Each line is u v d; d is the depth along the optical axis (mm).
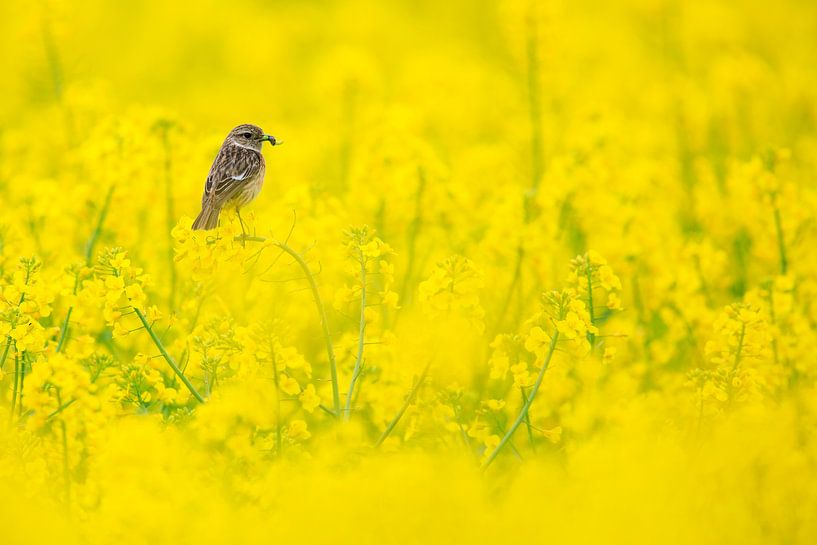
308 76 37031
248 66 37000
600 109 21484
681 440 10828
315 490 8164
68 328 12930
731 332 11352
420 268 15852
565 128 25297
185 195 15828
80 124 20000
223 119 31062
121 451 8570
